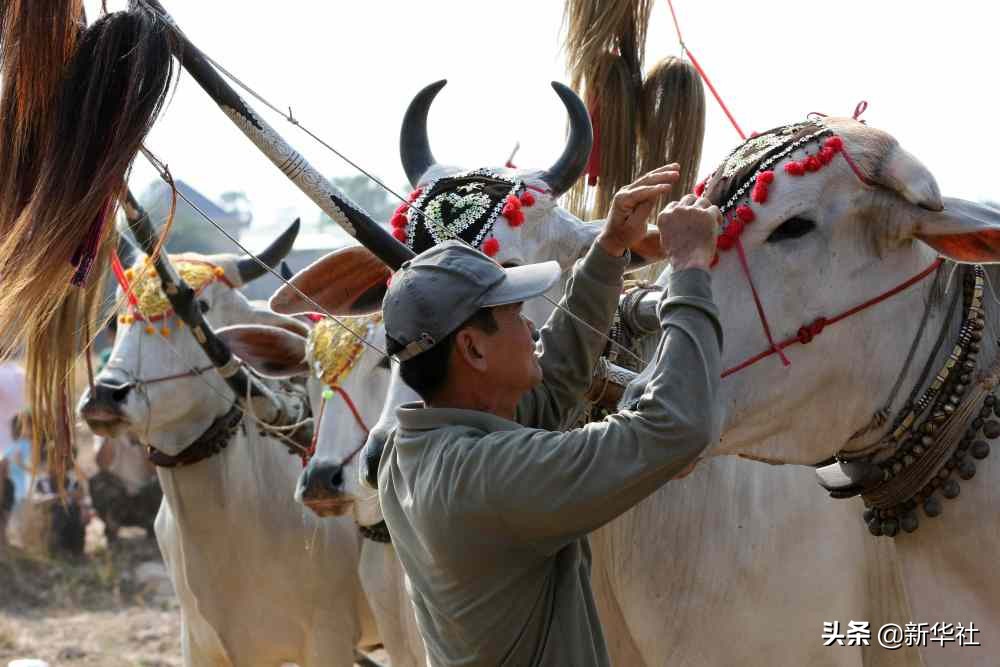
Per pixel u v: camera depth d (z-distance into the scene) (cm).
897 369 275
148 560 1174
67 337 400
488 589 243
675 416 228
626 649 376
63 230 277
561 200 453
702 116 447
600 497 230
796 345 268
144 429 566
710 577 342
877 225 267
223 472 569
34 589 1079
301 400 596
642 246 353
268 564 566
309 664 566
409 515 252
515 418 281
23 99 287
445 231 322
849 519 333
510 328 252
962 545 275
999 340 280
